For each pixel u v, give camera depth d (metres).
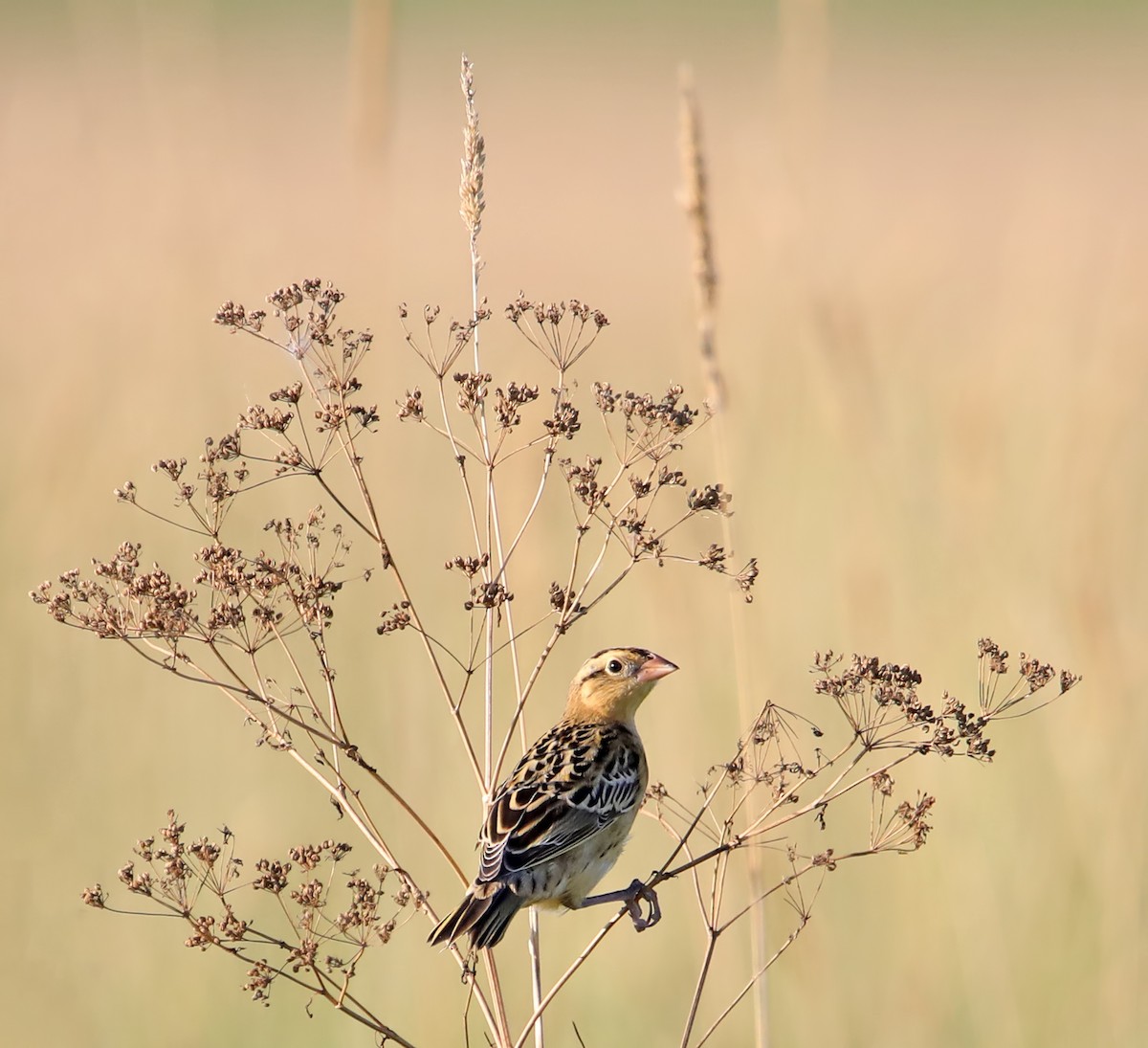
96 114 23.12
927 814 7.42
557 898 7.61
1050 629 12.08
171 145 17.44
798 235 13.92
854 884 11.48
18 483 14.64
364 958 11.10
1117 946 10.79
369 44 12.46
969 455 13.68
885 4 73.75
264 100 39.34
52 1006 10.95
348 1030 10.88
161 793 12.07
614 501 13.58
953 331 19.75
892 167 36.56
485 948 6.78
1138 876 11.07
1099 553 12.23
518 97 48.09
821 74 13.84
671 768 11.85
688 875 11.46
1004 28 66.38
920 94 50.16
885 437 13.64
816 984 10.78
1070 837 11.28
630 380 18.48
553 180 36.19
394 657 12.45
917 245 21.03
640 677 8.62
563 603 6.62
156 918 11.41
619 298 24.39
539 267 27.25
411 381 15.73
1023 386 16.25
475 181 6.82
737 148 15.03
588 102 46.72
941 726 6.54
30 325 19.42
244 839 11.58
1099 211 22.56
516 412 6.68
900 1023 10.71
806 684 12.48
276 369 17.16
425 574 13.92
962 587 12.73
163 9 17.48
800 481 14.08
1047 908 11.13
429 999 10.60
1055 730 11.73
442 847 6.86
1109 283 17.44
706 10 69.12
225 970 11.20
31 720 12.42
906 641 12.48
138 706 12.66
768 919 10.98
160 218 17.78
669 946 11.40
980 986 10.79
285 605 8.89
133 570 6.58
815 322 13.80
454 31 65.94
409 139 40.00
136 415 15.89
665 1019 11.06
